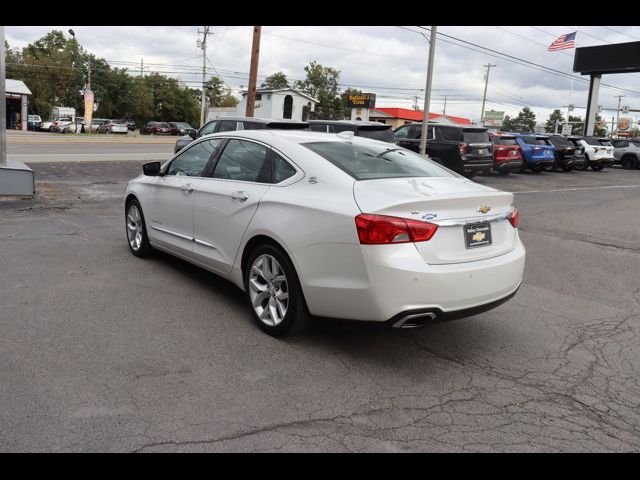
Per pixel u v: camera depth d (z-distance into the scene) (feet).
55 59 279.08
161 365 12.54
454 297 12.49
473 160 59.36
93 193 39.83
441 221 12.62
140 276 19.26
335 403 11.23
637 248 28.89
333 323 15.67
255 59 70.79
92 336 13.99
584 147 89.56
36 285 17.83
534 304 18.65
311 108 164.04
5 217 29.43
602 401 11.90
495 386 12.37
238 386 11.73
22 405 10.56
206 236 17.04
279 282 14.28
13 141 96.63
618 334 16.07
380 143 17.02
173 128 206.08
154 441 9.64
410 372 12.85
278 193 14.47
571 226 35.45
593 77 131.95
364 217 12.25
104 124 189.78
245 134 16.85
